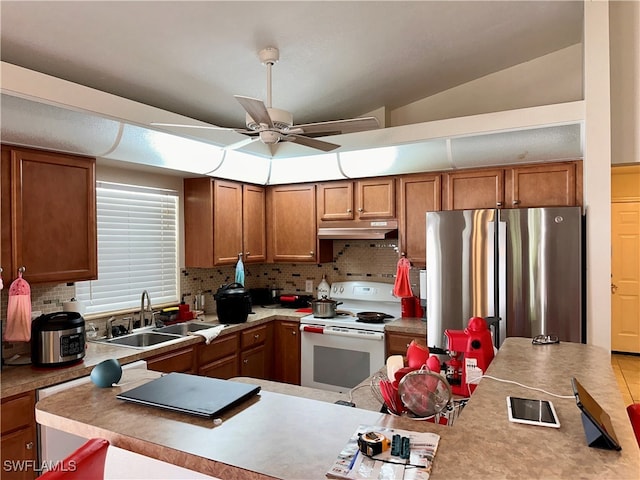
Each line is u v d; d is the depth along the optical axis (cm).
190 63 274
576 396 111
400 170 376
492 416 126
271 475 100
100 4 206
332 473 98
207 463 108
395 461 101
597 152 276
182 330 376
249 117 244
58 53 242
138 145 300
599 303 276
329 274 465
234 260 416
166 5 214
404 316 403
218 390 153
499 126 307
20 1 196
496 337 304
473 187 356
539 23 294
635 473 95
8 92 215
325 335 390
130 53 253
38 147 258
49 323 249
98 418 134
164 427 127
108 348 293
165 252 392
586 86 278
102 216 339
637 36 300
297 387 207
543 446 108
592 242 277
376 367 367
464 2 253
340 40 275
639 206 590
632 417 146
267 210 457
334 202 421
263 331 407
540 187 331
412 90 375
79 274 284
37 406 144
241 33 250
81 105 247
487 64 349
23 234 253
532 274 297
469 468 98
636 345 600
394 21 262
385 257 438
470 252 314
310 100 361
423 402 131
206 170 371
